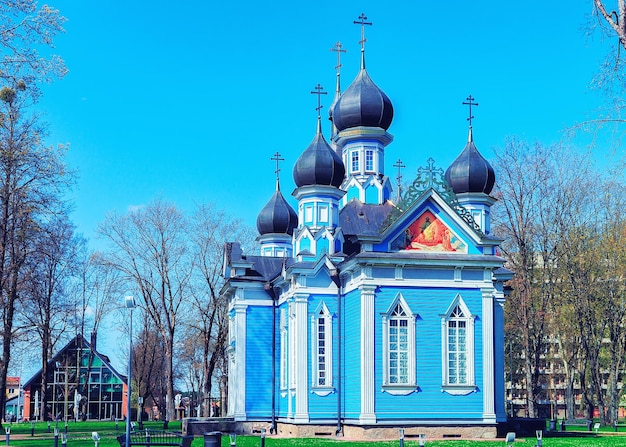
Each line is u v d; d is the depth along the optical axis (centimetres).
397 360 4141
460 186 5216
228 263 5256
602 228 6656
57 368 11069
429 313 4194
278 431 4878
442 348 4178
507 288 4875
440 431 4100
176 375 11675
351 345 4366
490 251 4306
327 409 4469
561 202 6353
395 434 4062
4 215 4538
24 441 4581
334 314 4547
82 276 8050
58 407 11350
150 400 12838
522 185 6169
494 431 4144
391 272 4191
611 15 2262
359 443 3759
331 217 4969
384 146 5447
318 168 4953
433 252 4234
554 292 6538
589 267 6462
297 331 4506
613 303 6575
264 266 5262
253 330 5081
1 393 5331
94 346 9969
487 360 4206
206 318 7475
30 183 4431
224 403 7962
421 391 4128
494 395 4209
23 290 5241
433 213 4275
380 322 4138
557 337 7538
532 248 6319
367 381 4078
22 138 4353
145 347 9375
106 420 10381
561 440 4038
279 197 6266
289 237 6225
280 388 4953
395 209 4238
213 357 7362
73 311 6588
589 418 6906
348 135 5356
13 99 3284
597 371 6744
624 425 6556
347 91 5381
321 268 4578
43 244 4912
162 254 7094
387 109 5347
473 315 4228
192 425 4906
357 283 4256
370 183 5300
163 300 7100
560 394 11069
